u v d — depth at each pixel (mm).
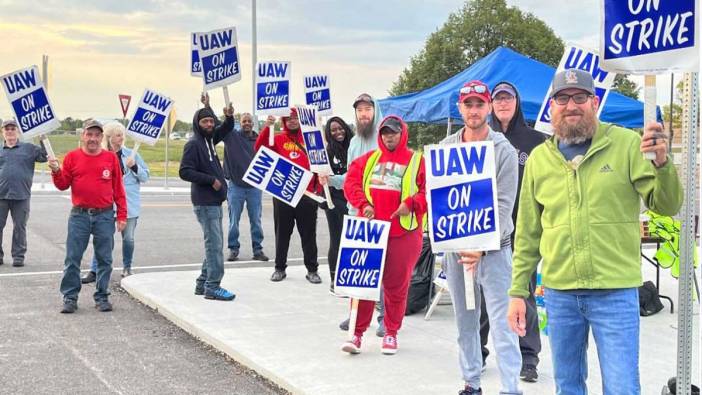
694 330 6375
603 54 3385
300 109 7082
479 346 4684
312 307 7289
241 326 6508
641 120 9664
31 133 7059
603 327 3312
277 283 8570
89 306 7570
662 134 3023
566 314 3436
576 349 3486
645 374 5211
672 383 3891
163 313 7223
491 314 4488
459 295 4605
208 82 7781
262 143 8195
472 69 10531
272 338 6129
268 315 6930
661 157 3016
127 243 9000
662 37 3225
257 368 5430
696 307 7051
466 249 4387
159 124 8445
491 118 5551
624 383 3230
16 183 9953
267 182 7418
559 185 3402
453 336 6289
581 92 3299
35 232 13641
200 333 6375
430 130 42938
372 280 5555
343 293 5629
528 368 5070
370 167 5730
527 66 9922
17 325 6773
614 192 3271
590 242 3295
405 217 5570
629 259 3293
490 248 4344
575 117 3307
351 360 5539
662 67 3232
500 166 4516
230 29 7770
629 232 3291
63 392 5012
